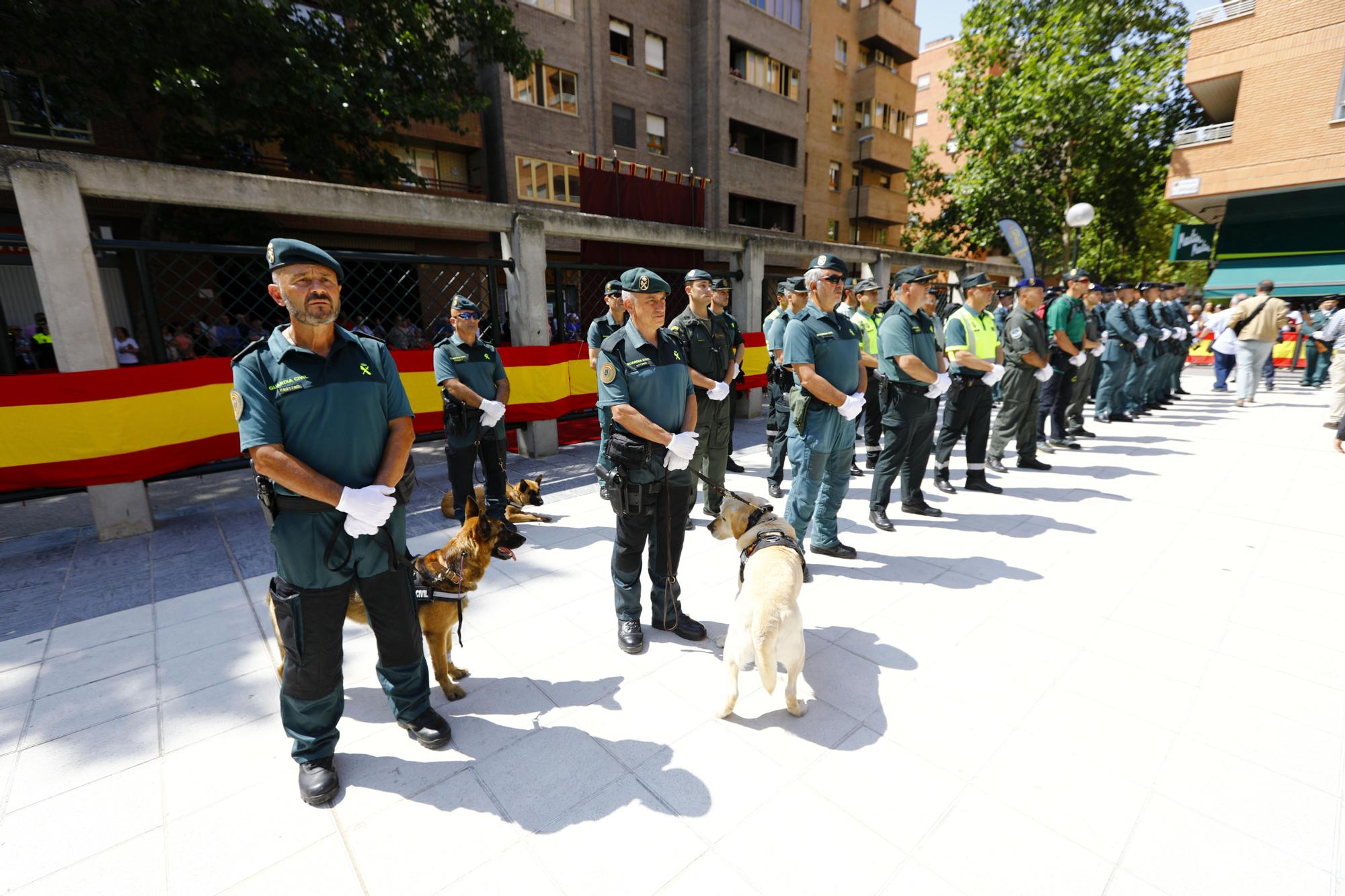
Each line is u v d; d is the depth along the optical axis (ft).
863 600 11.84
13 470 14.53
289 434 6.66
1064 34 68.49
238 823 6.82
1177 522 15.80
